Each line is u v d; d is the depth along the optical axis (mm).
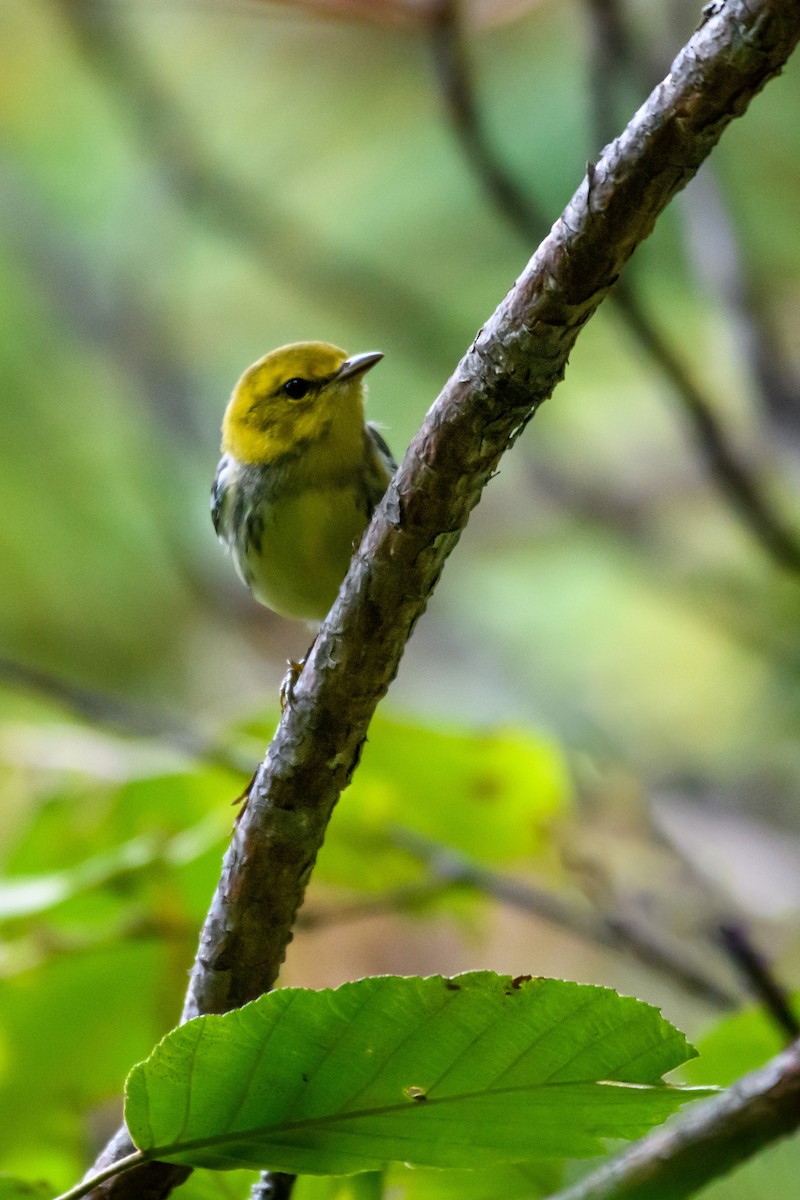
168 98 14000
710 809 13805
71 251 16484
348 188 14797
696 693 15141
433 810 8445
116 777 8219
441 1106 4195
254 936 4867
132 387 16453
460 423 4320
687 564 15148
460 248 14492
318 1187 5367
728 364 13477
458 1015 4027
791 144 13523
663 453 15367
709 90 3826
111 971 7016
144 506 16547
